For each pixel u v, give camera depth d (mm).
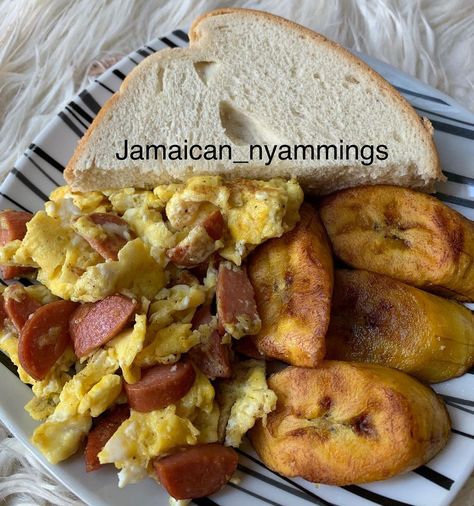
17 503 227
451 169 240
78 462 200
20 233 231
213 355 206
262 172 229
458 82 287
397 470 181
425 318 203
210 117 228
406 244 217
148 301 210
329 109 227
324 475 187
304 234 212
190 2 302
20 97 295
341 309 211
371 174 228
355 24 296
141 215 224
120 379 203
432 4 296
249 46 231
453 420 198
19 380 216
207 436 200
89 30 301
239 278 211
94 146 230
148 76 230
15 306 217
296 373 198
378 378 189
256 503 194
